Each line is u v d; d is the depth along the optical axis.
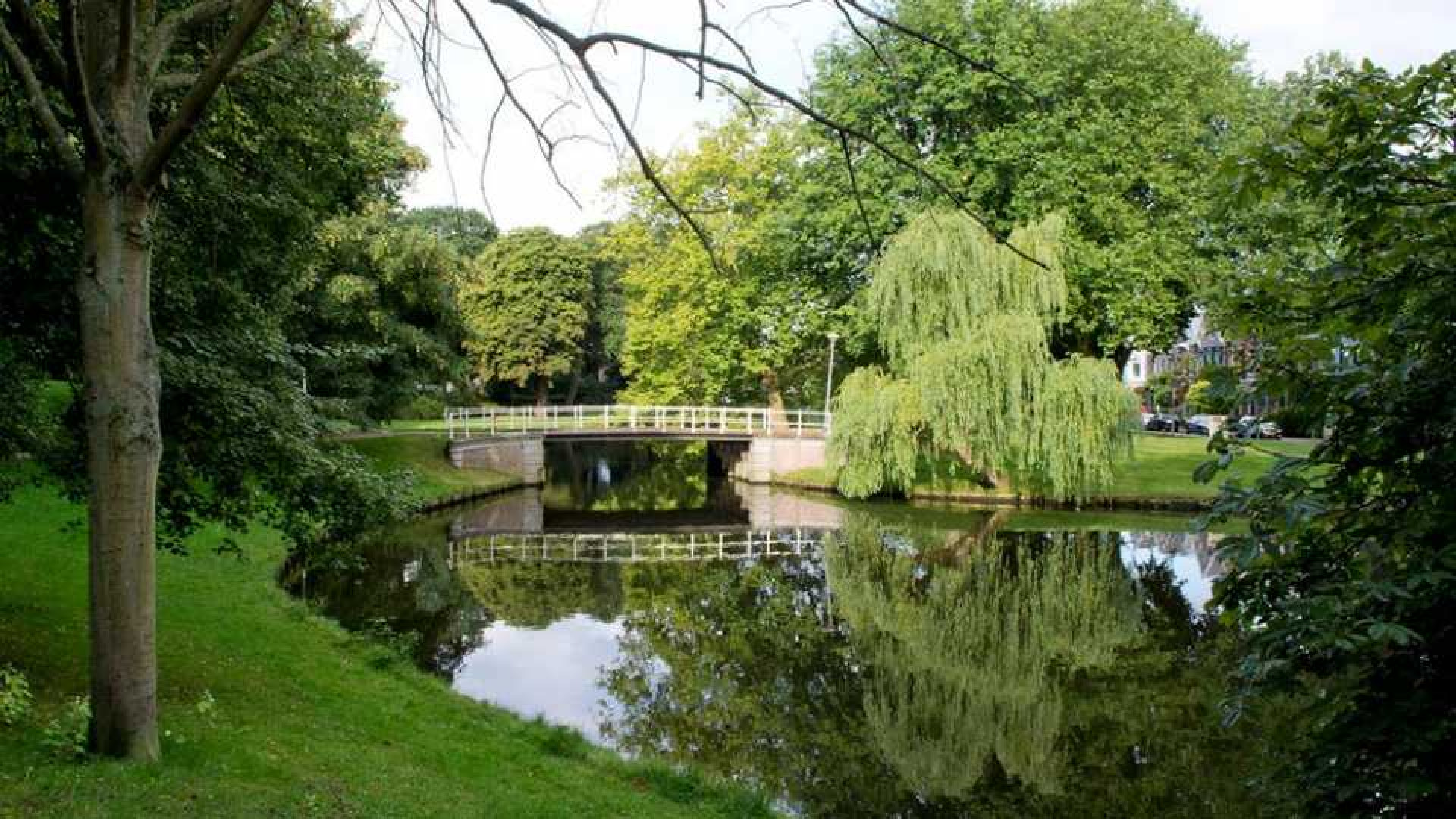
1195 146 31.94
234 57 5.34
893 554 24.36
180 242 10.02
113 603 5.86
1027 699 13.59
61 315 8.55
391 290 28.03
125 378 5.76
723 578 21.70
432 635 16.19
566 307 55.56
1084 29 31.47
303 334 18.11
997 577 21.53
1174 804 10.10
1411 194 3.90
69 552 14.44
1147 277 30.03
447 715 10.03
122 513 5.82
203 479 10.20
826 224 32.25
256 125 10.48
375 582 20.08
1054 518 28.81
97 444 5.77
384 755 7.86
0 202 7.90
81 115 5.33
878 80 28.86
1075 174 30.25
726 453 44.69
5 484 11.20
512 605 18.72
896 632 17.22
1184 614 18.28
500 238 55.44
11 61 5.44
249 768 6.49
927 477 32.97
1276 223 4.39
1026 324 27.17
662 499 36.34
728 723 12.62
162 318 9.57
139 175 5.62
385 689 10.59
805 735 12.30
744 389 43.88
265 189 10.94
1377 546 3.99
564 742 9.92
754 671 14.91
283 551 18.22
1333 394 4.10
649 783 9.18
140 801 5.39
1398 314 4.02
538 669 14.62
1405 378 3.75
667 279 36.28
